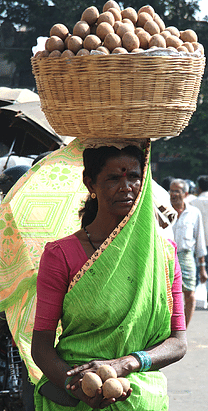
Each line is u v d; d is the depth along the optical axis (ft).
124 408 5.34
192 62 5.37
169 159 70.59
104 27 5.50
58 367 5.41
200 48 5.78
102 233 5.72
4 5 57.52
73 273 5.53
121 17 6.07
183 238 17.67
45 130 14.64
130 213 5.45
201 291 24.48
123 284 5.43
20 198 7.85
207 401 13.92
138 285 5.43
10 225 7.70
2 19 57.41
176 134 5.70
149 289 5.51
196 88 5.62
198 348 18.57
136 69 5.16
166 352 5.61
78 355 5.54
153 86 5.25
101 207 5.73
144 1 60.23
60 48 5.57
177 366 16.88
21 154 17.13
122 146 5.59
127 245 5.48
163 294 5.66
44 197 7.85
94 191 5.89
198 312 23.70
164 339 5.82
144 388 5.37
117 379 4.99
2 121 16.46
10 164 16.74
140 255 5.48
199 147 66.85
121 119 5.34
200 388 14.93
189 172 68.59
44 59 5.48
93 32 5.80
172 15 63.10
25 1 57.31
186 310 17.63
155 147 65.92
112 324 5.46
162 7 61.93
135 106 5.27
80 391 5.16
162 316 5.68
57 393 5.59
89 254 5.61
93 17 5.79
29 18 57.72
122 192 5.57
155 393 5.50
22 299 7.64
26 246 7.64
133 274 5.46
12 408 9.64
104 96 5.28
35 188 7.89
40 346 5.55
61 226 7.74
